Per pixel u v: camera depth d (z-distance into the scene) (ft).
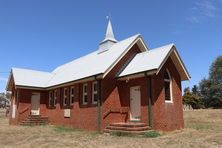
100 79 60.23
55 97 86.28
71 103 73.92
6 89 100.63
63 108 77.97
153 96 54.44
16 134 55.26
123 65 64.69
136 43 69.26
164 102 56.39
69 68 92.53
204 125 71.77
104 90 59.57
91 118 61.98
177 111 59.31
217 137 44.45
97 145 38.86
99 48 81.25
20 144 41.22
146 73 54.34
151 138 46.21
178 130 57.11
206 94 235.20
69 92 76.02
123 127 53.42
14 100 92.84
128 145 38.29
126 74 59.47
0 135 53.67
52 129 66.39
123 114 61.41
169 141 41.45
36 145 39.68
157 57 57.36
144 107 55.57
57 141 43.21
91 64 73.61
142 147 36.45
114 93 61.57
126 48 64.85
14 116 89.76
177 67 61.77
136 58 65.41
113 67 61.77
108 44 77.66
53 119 84.74
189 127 64.64
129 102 60.70
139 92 58.75
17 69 98.94
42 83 94.58
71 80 71.26
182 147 35.83
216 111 130.62
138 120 57.11
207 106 230.27
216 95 224.94
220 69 232.73
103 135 52.16
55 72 105.19
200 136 46.60
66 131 61.11
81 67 79.46
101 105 58.75
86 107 64.95
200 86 242.78
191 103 205.05
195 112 130.82
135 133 49.98
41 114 91.40
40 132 58.90
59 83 79.71
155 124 53.31
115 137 48.39
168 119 56.29
